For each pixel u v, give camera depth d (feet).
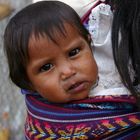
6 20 14.96
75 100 6.66
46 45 6.28
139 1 6.35
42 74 6.43
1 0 15.31
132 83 6.50
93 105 6.65
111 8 7.07
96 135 6.58
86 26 7.28
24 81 6.82
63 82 6.37
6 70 16.76
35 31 6.34
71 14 6.53
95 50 7.09
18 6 15.40
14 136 16.99
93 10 7.22
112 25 6.59
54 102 6.72
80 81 6.40
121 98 6.64
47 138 6.85
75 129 6.63
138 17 6.33
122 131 6.60
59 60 6.33
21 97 17.38
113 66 6.90
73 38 6.38
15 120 17.28
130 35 6.43
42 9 6.57
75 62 6.38
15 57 6.58
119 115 6.61
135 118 6.57
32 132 7.02
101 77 6.89
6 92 17.47
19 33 6.45
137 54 6.37
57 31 6.29
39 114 6.89
